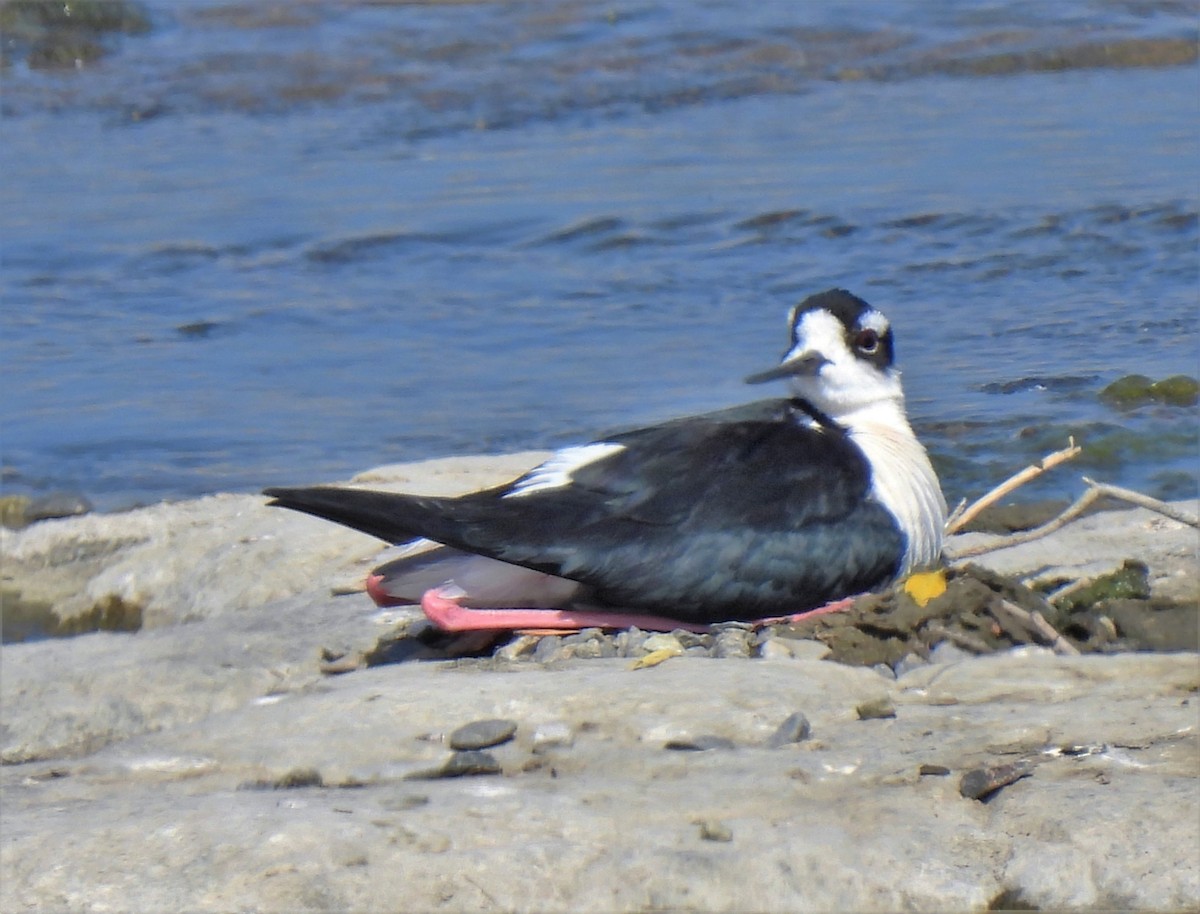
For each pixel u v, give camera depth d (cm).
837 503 987
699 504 969
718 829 752
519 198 2217
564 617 980
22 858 743
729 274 1920
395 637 1032
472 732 852
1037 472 1130
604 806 777
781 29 3003
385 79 2833
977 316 1761
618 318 1805
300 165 2425
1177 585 1081
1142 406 1507
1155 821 745
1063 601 1041
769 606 977
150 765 860
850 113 2598
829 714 864
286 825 757
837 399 1048
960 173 2239
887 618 964
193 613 1195
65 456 1520
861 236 2022
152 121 2695
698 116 2617
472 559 992
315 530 1260
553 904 718
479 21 3086
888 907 720
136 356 1753
